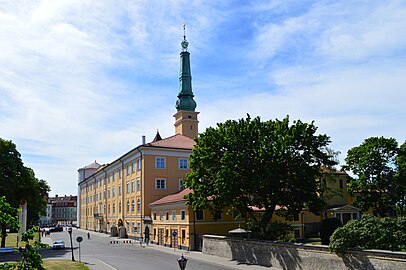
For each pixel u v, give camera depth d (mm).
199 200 36625
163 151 61188
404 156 54250
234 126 34812
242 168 33562
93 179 100250
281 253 28812
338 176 58125
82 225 114312
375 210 59656
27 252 8383
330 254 24484
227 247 35812
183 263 18281
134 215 63906
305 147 33094
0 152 45781
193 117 79375
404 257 19906
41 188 61312
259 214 39875
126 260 35531
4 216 8328
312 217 58125
